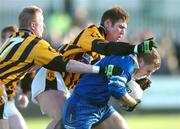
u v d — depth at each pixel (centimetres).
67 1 4409
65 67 1884
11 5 4581
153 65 1888
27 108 3722
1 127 2047
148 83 1983
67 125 1877
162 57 3994
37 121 3634
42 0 4569
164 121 3647
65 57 1933
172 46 4244
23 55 1922
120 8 2002
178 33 4569
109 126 1959
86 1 4550
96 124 1942
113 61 1842
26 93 2333
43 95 2050
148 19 4591
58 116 2020
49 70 2038
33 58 1916
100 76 1856
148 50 1806
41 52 1906
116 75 1819
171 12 4622
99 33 1967
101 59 1897
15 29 2392
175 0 4625
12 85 2139
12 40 1950
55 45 3538
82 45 1955
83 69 1862
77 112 1859
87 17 4388
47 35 3881
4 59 1947
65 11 4391
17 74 1966
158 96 3919
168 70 3997
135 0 4619
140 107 3891
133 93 1928
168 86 3931
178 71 4169
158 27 4584
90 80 1862
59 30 4266
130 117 3822
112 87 1814
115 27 1986
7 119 2064
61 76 2047
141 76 1916
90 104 1859
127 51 1831
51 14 4384
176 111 3938
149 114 3912
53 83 2044
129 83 1930
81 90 1866
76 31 3812
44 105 2048
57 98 2036
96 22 4419
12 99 2209
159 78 3925
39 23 1989
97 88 1856
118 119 1966
